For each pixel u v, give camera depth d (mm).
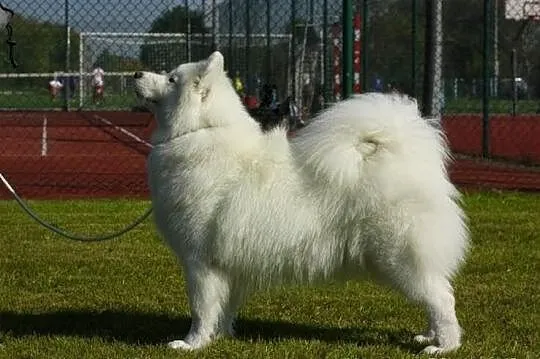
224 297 5453
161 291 7387
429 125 5531
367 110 5273
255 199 5207
